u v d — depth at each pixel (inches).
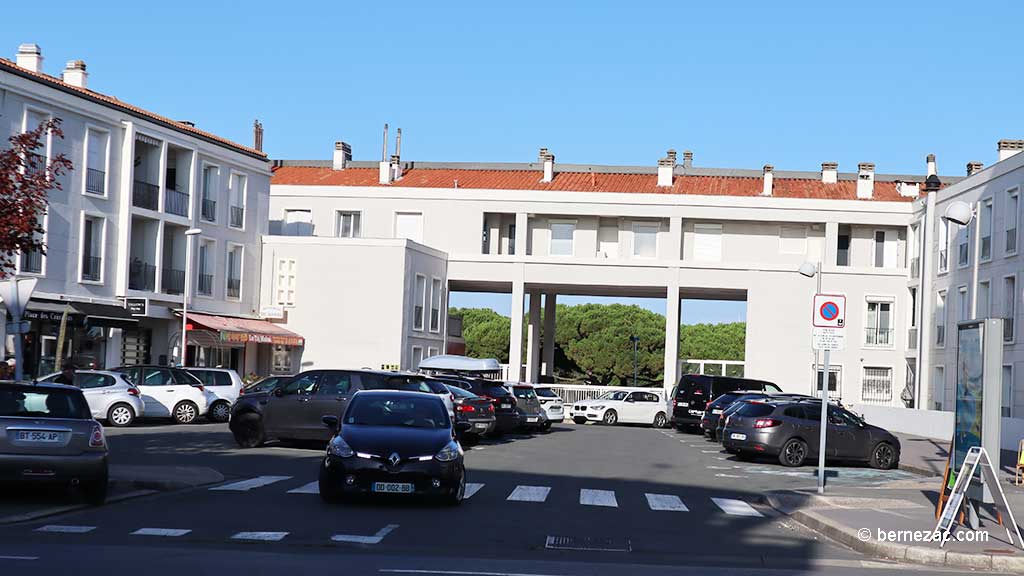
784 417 1066.1
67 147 1446.9
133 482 656.4
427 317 2034.9
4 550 417.1
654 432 1684.3
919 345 1909.4
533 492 695.7
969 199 1797.5
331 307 1921.8
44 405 563.5
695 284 2121.1
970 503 553.0
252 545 457.7
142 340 1659.7
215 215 1798.7
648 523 575.2
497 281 2154.3
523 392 1454.2
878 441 1082.1
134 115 1573.6
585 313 3427.7
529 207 2202.3
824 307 748.6
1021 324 1585.9
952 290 1845.5
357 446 594.9
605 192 2197.3
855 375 2098.9
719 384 1651.1
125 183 1557.6
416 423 637.9
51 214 1414.9
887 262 2193.7
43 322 1411.2
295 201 2235.5
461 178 2351.1
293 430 968.3
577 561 445.1
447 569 402.3
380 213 2219.5
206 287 1791.3
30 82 1373.0
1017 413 1587.1
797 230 2218.3
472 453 1031.0
